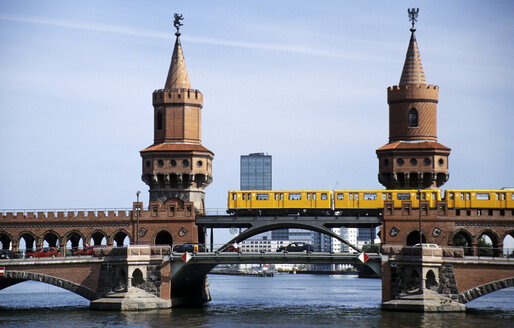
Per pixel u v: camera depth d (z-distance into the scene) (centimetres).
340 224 12812
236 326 9675
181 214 12775
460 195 12444
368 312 11281
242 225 13325
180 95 13650
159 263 11669
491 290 10931
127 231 12812
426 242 12269
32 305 12975
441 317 10362
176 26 14075
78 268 11669
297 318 10594
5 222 12862
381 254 11462
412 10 13788
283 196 12600
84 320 10138
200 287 14088
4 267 11394
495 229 12231
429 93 13438
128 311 11225
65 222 12850
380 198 12488
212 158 14000
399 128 13488
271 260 11619
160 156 13450
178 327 9512
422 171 13088
